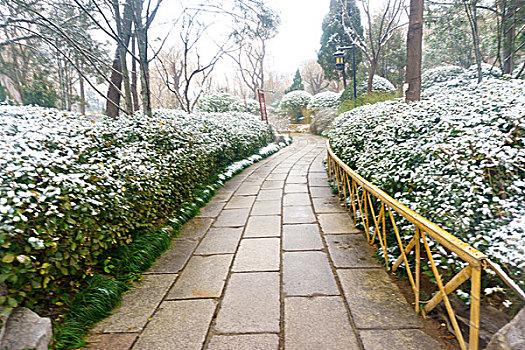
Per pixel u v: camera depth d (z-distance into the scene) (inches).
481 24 373.7
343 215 152.3
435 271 70.2
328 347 66.4
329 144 243.8
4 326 58.8
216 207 176.2
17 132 105.7
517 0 238.2
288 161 330.0
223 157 255.1
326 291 87.9
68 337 69.6
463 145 90.3
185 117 235.5
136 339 71.3
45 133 107.5
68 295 81.0
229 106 553.0
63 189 83.8
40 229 72.4
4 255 63.5
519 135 90.0
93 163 113.5
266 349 66.6
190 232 139.0
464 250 58.5
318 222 144.7
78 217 85.8
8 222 65.5
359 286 89.8
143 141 149.8
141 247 111.7
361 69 723.4
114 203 100.4
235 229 140.9
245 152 324.2
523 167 84.0
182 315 79.7
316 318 76.3
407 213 78.9
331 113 637.9
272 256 112.0
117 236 103.4
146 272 103.6
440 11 352.2
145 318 79.0
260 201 184.7
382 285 89.9
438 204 90.7
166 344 69.3
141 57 194.9
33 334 59.9
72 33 212.2
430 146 99.0
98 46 253.4
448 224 80.4
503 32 261.0
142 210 120.2
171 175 151.8
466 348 60.9
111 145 134.3
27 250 67.9
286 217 154.0
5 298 61.7
